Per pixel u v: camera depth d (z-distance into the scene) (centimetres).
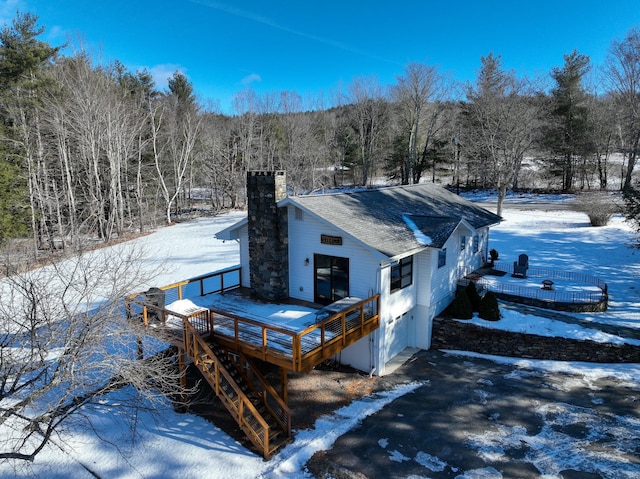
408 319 1603
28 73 3195
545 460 977
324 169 5653
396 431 1098
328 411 1196
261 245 1527
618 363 1407
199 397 1279
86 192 3734
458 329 1563
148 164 4228
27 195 3048
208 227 3931
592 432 1072
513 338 1500
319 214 1391
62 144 3156
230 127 5803
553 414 1155
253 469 975
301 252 1494
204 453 1038
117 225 3634
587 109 4359
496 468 954
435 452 1016
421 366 1452
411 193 2162
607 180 5094
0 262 1669
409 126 5428
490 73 4309
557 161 4622
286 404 1182
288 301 1502
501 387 1301
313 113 7319
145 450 1054
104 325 967
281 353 1106
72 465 1010
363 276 1362
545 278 1986
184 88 6150
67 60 3688
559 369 1398
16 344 1170
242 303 1488
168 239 3409
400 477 934
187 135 4947
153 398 1105
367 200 1748
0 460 982
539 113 3703
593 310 1645
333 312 1207
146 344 1399
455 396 1259
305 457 1005
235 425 1145
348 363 1452
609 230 2864
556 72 4481
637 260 2245
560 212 3656
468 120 4819
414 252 1392
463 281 1834
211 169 5347
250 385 1186
